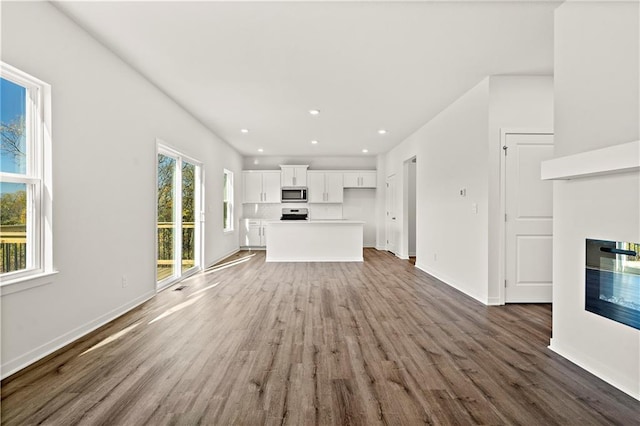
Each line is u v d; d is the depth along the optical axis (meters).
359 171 9.80
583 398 2.05
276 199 9.73
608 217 2.26
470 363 2.51
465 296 4.45
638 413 1.90
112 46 3.35
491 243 4.05
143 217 4.14
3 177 2.34
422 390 2.13
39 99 2.60
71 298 2.88
